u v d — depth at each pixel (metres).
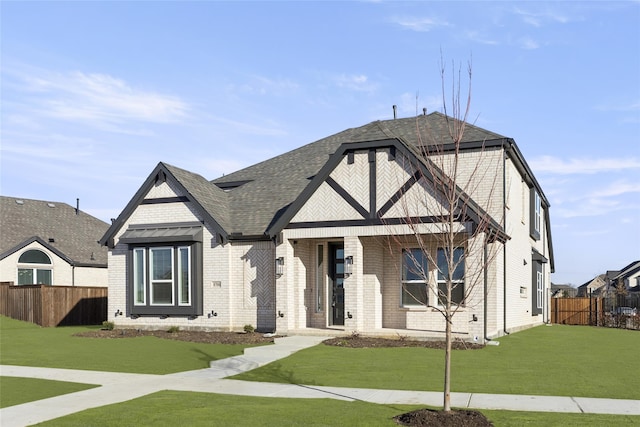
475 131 22.89
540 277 33.34
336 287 22.97
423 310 21.58
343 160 21.08
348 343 18.70
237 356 17.00
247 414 9.92
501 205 21.83
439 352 17.09
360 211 20.62
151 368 15.37
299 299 22.11
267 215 24.03
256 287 22.92
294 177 26.58
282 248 21.67
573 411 10.22
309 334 21.05
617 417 9.73
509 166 23.70
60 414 10.19
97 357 17.16
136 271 24.53
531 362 15.59
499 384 12.71
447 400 9.80
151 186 24.77
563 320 36.97
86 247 41.91
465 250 12.55
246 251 23.20
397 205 20.08
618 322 32.59
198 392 12.13
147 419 9.66
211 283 23.41
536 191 30.86
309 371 14.54
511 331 24.08
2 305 29.77
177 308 23.56
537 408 10.47
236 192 26.77
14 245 37.06
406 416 9.64
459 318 20.92
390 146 20.33
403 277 22.00
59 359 16.84
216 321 23.20
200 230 23.59
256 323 22.81
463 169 22.33
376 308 21.50
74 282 39.28
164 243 23.94
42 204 43.84
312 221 21.33
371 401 11.16
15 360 16.73
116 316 25.06
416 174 19.83
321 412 10.10
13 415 10.15
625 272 89.25
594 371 14.30
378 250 21.73
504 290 22.62
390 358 16.09
